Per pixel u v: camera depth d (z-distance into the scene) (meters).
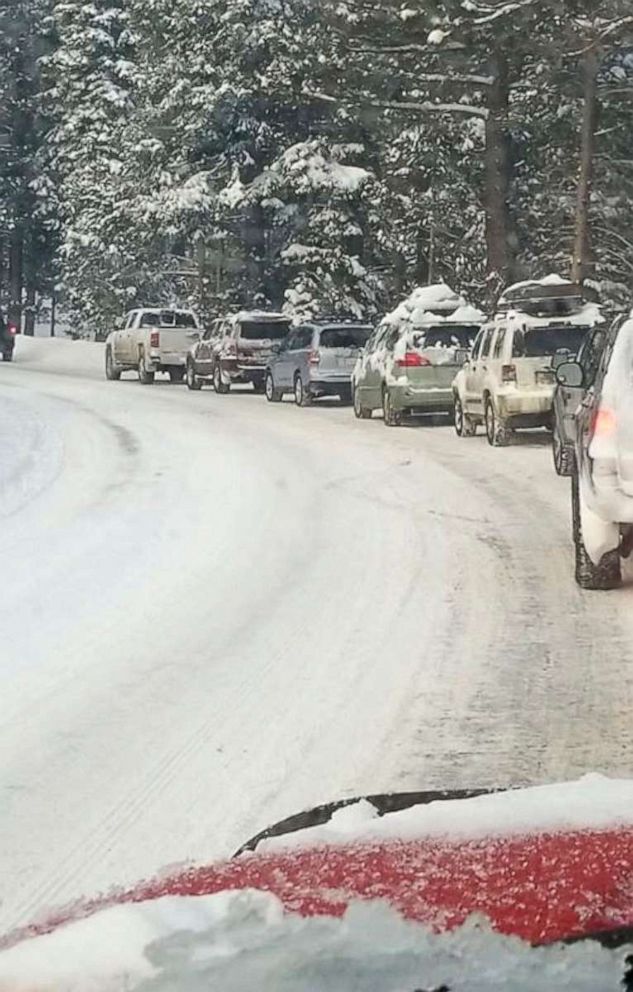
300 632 9.02
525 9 32.41
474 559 11.65
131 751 6.50
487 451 20.72
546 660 8.16
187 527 13.57
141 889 2.52
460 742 6.52
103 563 11.65
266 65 48.94
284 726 6.87
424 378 25.11
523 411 20.88
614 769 6.06
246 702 7.34
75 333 75.06
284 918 2.14
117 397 34.44
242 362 35.88
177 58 52.47
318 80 39.94
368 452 20.67
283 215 49.12
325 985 1.99
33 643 8.80
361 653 8.41
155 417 27.59
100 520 14.07
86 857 5.15
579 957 2.04
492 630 8.98
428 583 10.64
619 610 9.56
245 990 1.97
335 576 10.98
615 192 42.00
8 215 77.38
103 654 8.48
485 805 2.82
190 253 56.06
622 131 40.31
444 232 44.94
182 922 2.15
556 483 16.66
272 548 12.34
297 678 7.84
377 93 40.22
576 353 20.69
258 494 15.98
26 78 77.56
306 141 48.09
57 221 75.94
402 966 2.01
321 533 13.14
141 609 9.81
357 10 35.81
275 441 22.50
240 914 2.17
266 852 2.61
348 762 6.26
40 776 6.14
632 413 9.70
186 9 51.09
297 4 47.44
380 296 48.84
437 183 43.72
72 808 5.72
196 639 8.86
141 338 41.88
